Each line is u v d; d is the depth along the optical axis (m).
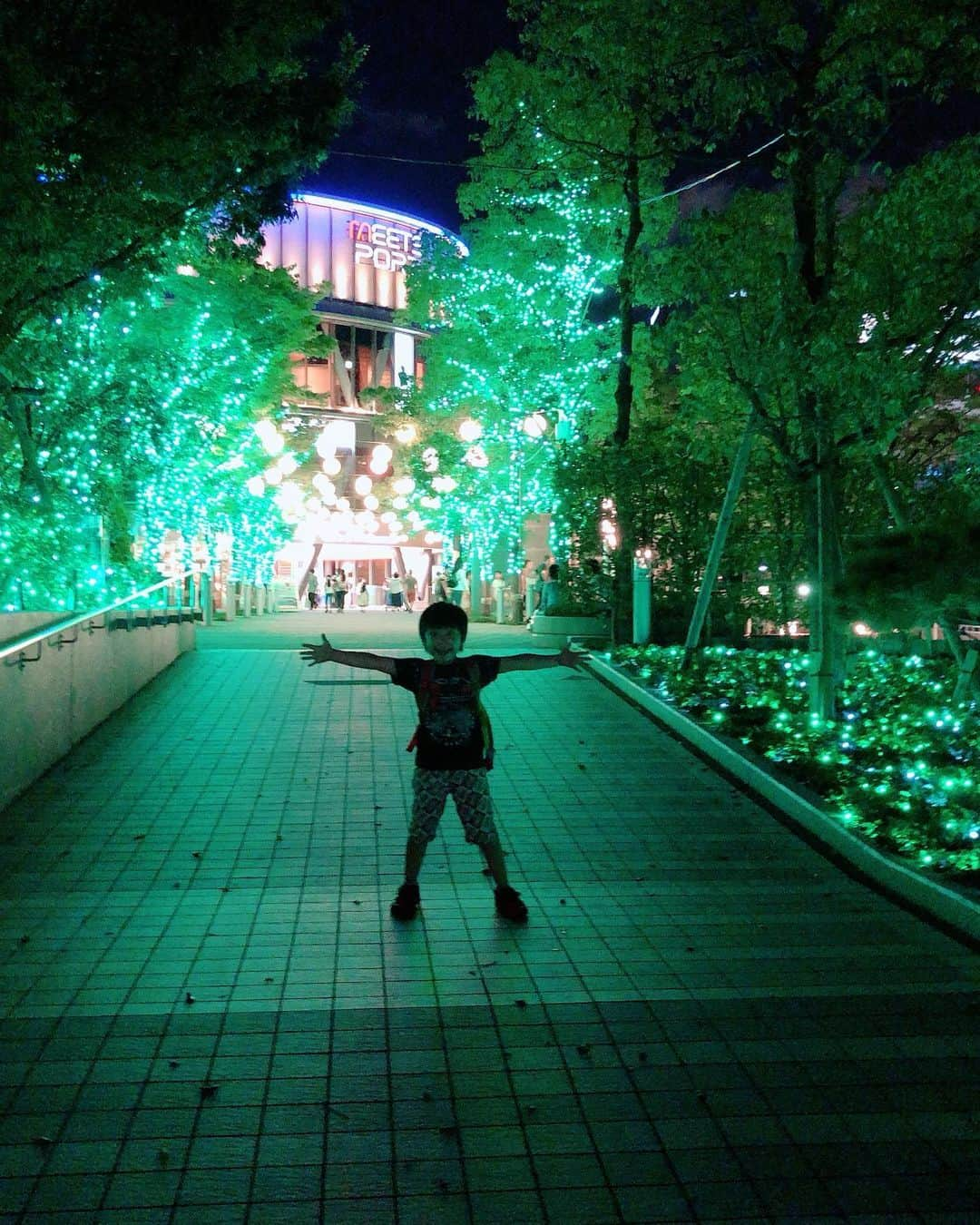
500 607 27.27
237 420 27.39
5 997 5.09
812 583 11.66
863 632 11.49
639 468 17.14
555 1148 3.90
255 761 9.85
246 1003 5.07
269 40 10.03
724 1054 4.61
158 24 9.45
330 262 51.38
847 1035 4.79
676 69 11.95
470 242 26.03
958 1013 5.04
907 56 10.53
